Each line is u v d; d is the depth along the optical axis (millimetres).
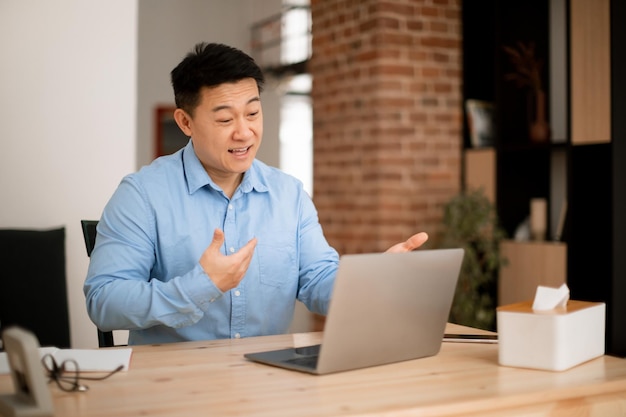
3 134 3367
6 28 3355
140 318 1759
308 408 1240
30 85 3398
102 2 3510
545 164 4875
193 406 1254
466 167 5016
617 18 3910
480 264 4832
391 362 1589
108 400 1296
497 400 1318
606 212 4258
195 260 2041
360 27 4926
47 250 3246
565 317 1514
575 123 4195
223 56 1871
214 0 9734
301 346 1779
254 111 1917
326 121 5289
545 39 4816
